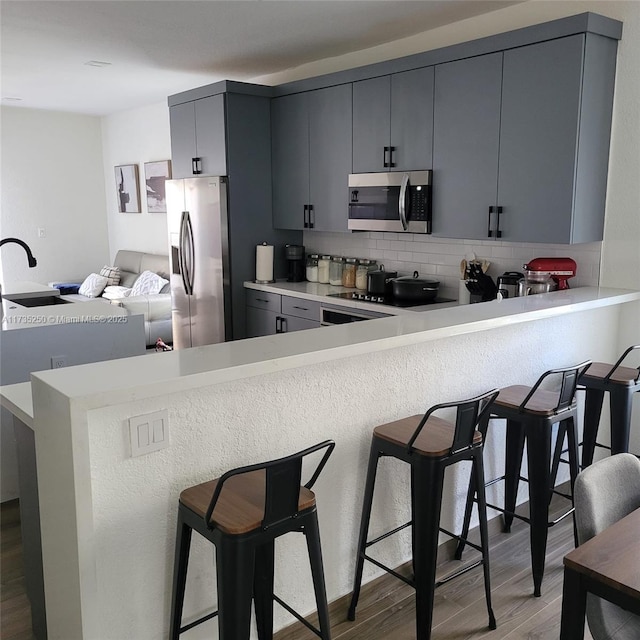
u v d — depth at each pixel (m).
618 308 3.37
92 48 4.51
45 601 1.90
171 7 3.57
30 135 7.84
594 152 3.15
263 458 2.01
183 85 5.99
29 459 1.97
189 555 1.88
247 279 4.97
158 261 7.15
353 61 4.62
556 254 3.57
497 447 2.86
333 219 4.51
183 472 1.83
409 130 3.86
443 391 2.55
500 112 3.34
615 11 3.16
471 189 3.55
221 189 4.75
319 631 1.79
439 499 2.03
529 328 2.86
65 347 3.06
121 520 1.72
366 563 2.41
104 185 8.56
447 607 2.33
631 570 1.28
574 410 2.47
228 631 1.61
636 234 3.21
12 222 7.86
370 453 2.21
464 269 3.92
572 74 3.01
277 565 2.12
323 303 4.33
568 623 1.35
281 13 3.70
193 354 1.89
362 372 2.25
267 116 4.92
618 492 1.66
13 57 4.79
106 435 1.65
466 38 3.86
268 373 1.93
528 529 2.93
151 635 1.84
